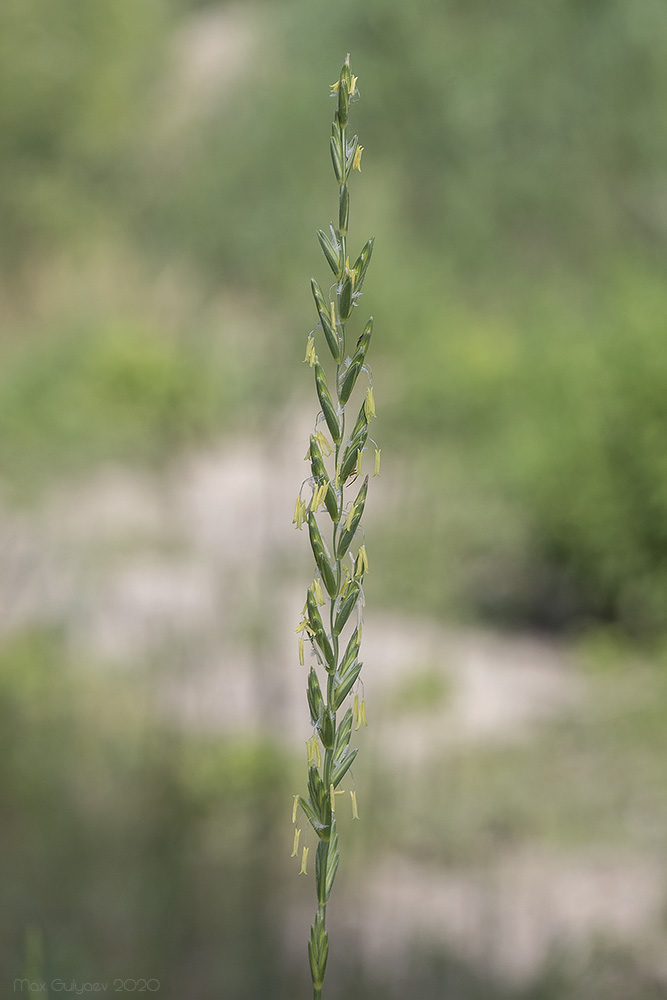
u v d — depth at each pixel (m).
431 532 6.73
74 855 3.55
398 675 6.50
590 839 4.98
